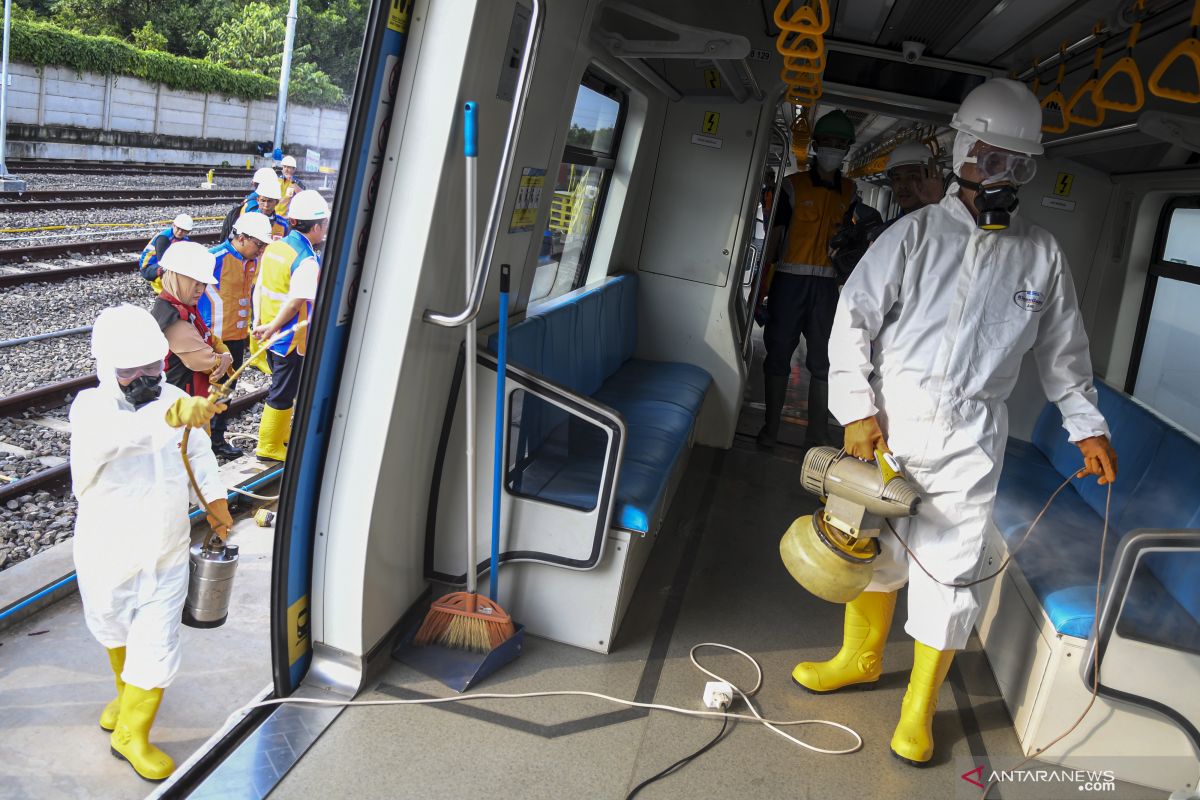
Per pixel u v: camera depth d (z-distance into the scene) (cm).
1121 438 403
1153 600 295
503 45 271
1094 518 382
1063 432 459
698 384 535
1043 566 319
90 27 1191
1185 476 329
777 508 500
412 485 300
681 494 503
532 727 276
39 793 239
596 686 302
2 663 300
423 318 269
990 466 269
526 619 329
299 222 495
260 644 339
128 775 252
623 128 523
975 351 267
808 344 595
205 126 1388
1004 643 335
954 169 272
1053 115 476
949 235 270
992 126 256
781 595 393
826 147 565
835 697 316
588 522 310
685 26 355
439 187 255
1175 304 432
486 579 325
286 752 250
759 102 548
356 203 249
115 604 242
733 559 426
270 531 441
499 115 287
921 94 543
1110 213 487
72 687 292
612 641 329
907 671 341
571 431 372
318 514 276
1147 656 265
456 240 281
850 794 262
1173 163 397
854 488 267
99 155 1234
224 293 491
